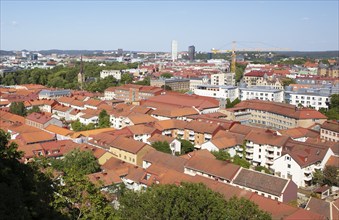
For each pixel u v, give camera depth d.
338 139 151.38
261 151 136.25
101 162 122.38
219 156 127.12
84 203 51.22
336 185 114.81
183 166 113.38
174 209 55.78
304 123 181.00
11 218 36.66
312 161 120.06
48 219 44.28
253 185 98.75
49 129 161.75
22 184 46.00
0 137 49.59
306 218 77.19
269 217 60.00
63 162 108.25
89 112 196.38
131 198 62.47
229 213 57.22
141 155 126.19
